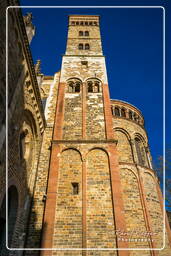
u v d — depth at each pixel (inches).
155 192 792.3
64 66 955.3
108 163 621.3
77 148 653.9
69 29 1280.8
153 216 703.1
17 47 485.1
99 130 705.6
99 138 684.1
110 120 727.1
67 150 655.1
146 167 826.2
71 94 831.7
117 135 882.1
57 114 752.3
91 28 1295.5
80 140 671.1
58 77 972.6
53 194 555.2
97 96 821.2
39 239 505.7
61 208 535.2
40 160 661.9
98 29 1282.0
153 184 811.4
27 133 617.0
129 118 964.0
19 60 497.0
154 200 757.3
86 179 587.2
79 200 549.6
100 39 1182.9
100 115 749.9
